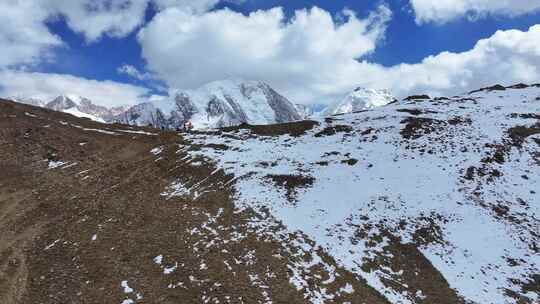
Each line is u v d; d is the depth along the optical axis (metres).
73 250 34.62
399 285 32.69
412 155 53.41
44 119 72.62
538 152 54.31
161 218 39.62
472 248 37.84
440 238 38.84
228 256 33.19
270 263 32.44
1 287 29.77
